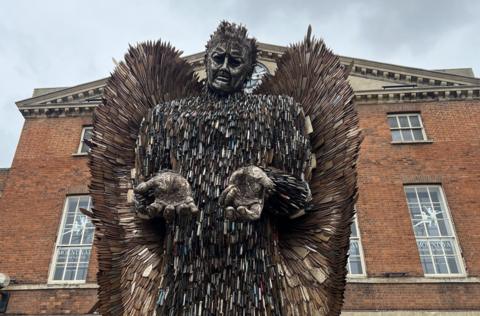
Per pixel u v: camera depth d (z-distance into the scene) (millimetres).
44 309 11672
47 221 13219
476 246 11828
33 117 15867
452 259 11938
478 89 14805
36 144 15023
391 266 11492
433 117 14555
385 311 10852
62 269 12570
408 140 14297
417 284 11242
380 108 14883
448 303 10969
